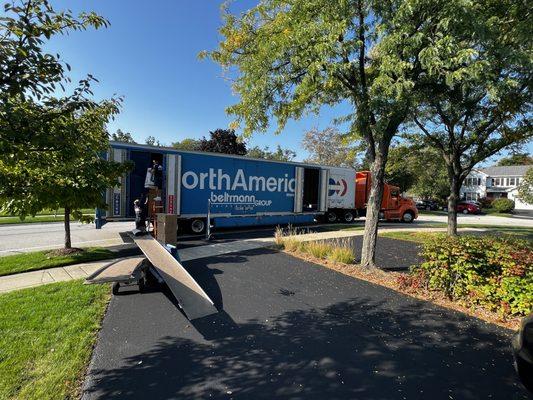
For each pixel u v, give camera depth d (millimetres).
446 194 43469
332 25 5496
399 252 9406
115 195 10703
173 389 2957
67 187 6828
